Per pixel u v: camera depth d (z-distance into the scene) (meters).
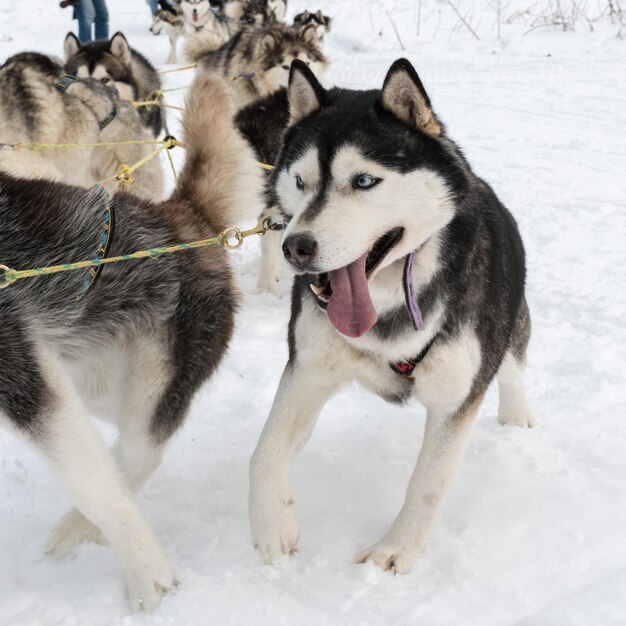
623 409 3.21
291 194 2.21
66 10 14.23
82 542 2.41
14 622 2.07
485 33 12.16
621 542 2.37
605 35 11.63
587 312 4.13
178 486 2.77
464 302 2.21
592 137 7.20
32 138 4.34
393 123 2.07
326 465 2.86
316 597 2.19
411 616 2.09
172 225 2.56
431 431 2.33
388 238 2.12
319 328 2.26
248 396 3.41
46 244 2.26
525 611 2.10
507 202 5.65
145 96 6.43
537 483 2.70
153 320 2.44
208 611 2.11
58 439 2.08
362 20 13.28
